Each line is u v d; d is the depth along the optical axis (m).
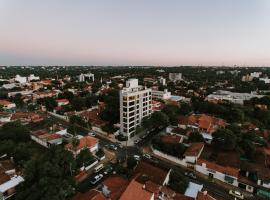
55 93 173.88
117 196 43.50
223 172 58.59
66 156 56.03
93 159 66.56
